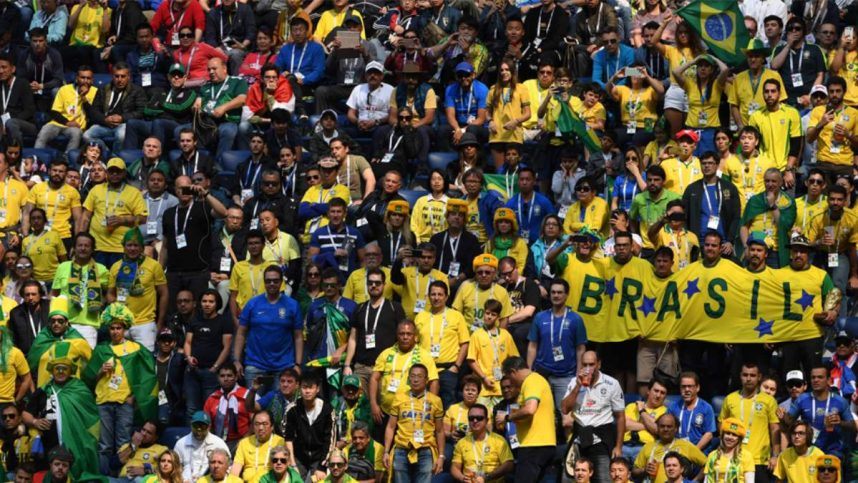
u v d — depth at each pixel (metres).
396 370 66.69
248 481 64.31
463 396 66.44
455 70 83.94
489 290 69.81
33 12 96.56
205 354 70.50
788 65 84.62
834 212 73.19
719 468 63.00
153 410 68.56
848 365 68.06
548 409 64.50
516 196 76.19
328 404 66.38
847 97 83.88
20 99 86.56
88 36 93.44
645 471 64.38
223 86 85.25
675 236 72.50
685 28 83.44
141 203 77.19
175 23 91.12
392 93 83.12
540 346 68.50
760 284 69.69
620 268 70.56
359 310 68.94
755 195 74.19
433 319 68.62
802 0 92.50
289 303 70.00
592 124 80.81
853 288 73.50
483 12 91.31
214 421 67.75
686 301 69.88
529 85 82.44
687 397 66.12
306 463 65.88
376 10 95.06
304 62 87.81
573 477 63.12
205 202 75.06
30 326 71.75
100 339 73.19
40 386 68.88
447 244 72.75
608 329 70.38
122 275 73.00
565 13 87.19
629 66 85.00
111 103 85.75
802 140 79.69
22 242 76.62
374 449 65.06
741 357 69.69
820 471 63.06
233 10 92.12
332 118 80.75
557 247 71.00
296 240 74.69
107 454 68.69
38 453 67.12
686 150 76.56
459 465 64.94
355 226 75.62
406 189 79.69
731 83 80.69
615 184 76.62
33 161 81.50
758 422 65.56
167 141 84.62
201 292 73.81
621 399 64.44
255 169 79.19
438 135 82.75
